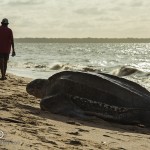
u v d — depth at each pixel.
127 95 6.89
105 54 57.66
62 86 7.49
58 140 4.48
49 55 50.91
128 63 30.53
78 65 25.42
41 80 8.23
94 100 7.09
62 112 7.02
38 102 8.25
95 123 6.50
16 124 5.04
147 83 14.90
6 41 11.95
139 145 4.94
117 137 5.34
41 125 5.34
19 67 24.09
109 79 7.26
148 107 6.77
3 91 9.37
